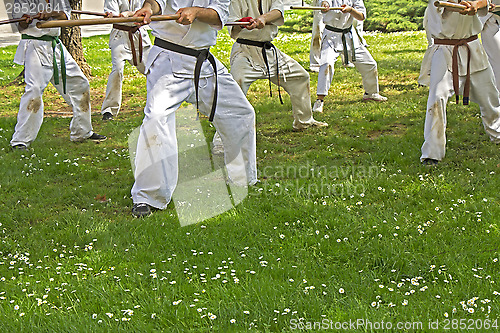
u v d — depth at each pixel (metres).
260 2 6.74
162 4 5.21
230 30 6.83
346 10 9.70
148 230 5.02
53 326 3.48
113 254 4.58
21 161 7.15
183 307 3.67
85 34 24.81
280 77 7.82
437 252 4.39
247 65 7.31
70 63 7.99
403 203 5.43
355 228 4.89
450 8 6.23
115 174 6.84
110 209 5.71
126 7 9.80
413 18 22.64
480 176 6.07
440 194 5.60
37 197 6.05
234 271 4.15
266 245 4.70
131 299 3.81
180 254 4.54
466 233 4.72
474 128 7.98
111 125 9.31
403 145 7.35
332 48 9.92
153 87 5.42
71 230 5.07
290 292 3.83
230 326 3.45
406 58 14.91
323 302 3.71
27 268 4.39
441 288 3.87
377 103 10.14
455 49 6.57
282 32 23.61
